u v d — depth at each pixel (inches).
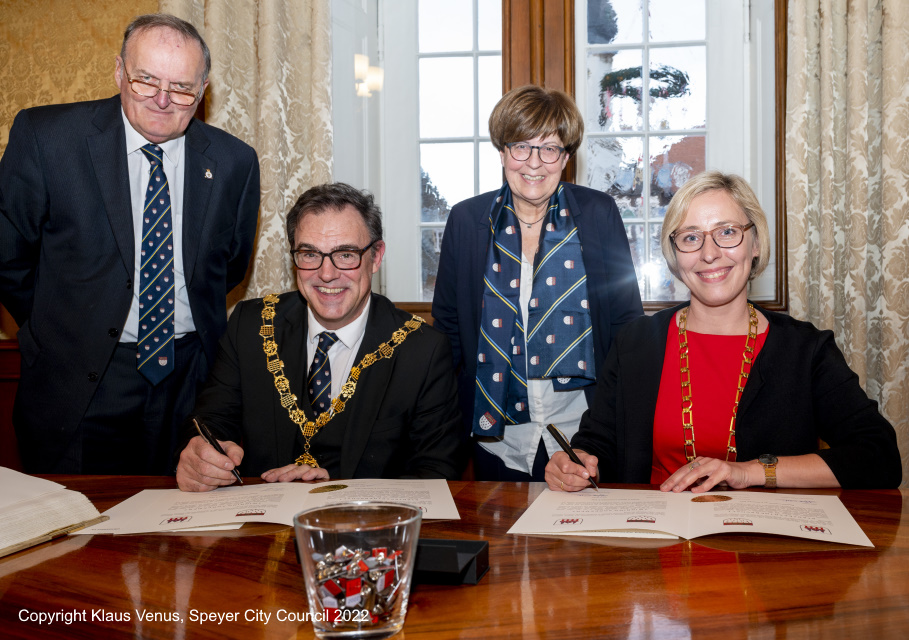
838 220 107.1
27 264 78.4
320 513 30.1
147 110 72.4
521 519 43.6
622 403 65.4
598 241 80.8
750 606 30.5
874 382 108.1
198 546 39.7
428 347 68.1
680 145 120.0
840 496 47.9
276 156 109.8
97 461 78.0
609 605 31.0
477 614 30.4
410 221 125.0
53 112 76.2
